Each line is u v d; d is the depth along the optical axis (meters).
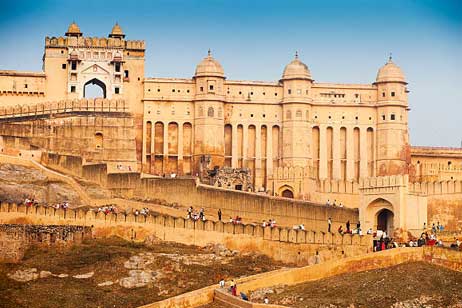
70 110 157.62
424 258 101.06
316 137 172.12
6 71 164.25
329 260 107.81
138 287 101.00
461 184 131.12
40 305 94.75
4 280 99.56
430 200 130.25
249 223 128.00
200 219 117.81
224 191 134.62
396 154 171.12
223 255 112.62
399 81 172.50
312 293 94.56
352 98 173.38
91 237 114.50
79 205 130.25
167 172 166.75
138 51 170.12
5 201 123.19
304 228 125.69
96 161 152.25
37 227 108.56
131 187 138.62
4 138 144.12
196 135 167.00
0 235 104.56
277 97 171.62
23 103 164.38
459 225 130.75
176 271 104.81
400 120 172.12
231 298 92.88
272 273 102.38
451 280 94.88
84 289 99.31
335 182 156.50
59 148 152.88
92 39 168.50
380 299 91.31
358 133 172.88
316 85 172.88
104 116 157.38
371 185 127.69
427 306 89.25
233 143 169.38
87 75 167.62
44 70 166.75
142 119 167.75
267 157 169.75
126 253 107.50
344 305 90.31
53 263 104.44
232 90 171.00
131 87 168.75
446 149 178.38
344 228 131.12
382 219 128.50
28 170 132.75
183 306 94.69
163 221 116.81
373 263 101.06
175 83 169.12
